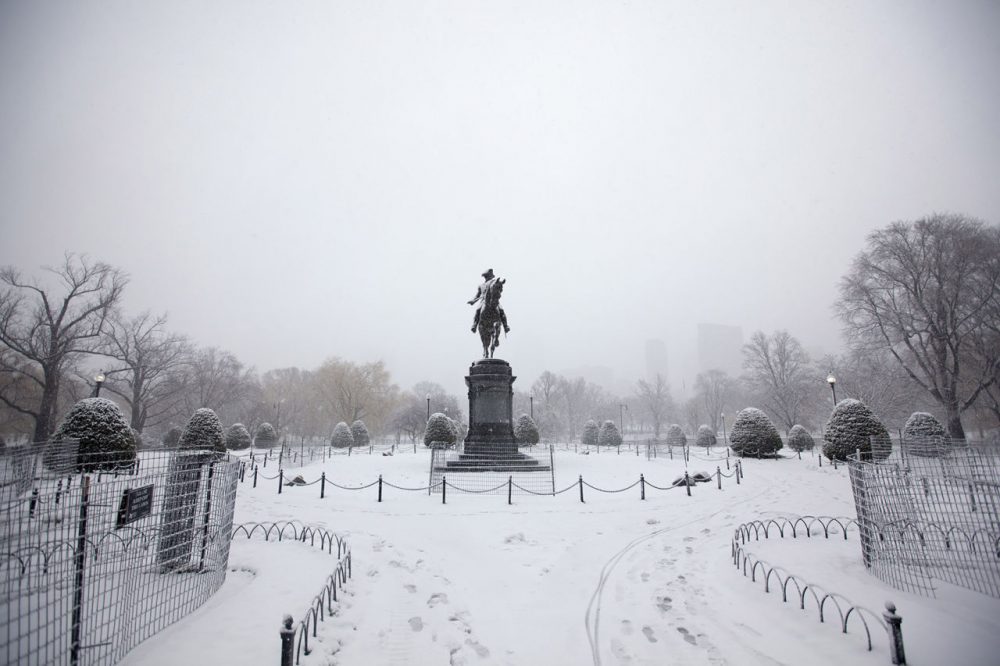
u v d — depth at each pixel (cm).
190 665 512
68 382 4228
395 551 1027
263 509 1462
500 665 573
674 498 1652
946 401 3275
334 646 583
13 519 564
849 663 529
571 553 1041
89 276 3828
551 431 6688
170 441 4612
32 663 476
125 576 643
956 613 636
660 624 675
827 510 1436
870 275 3578
